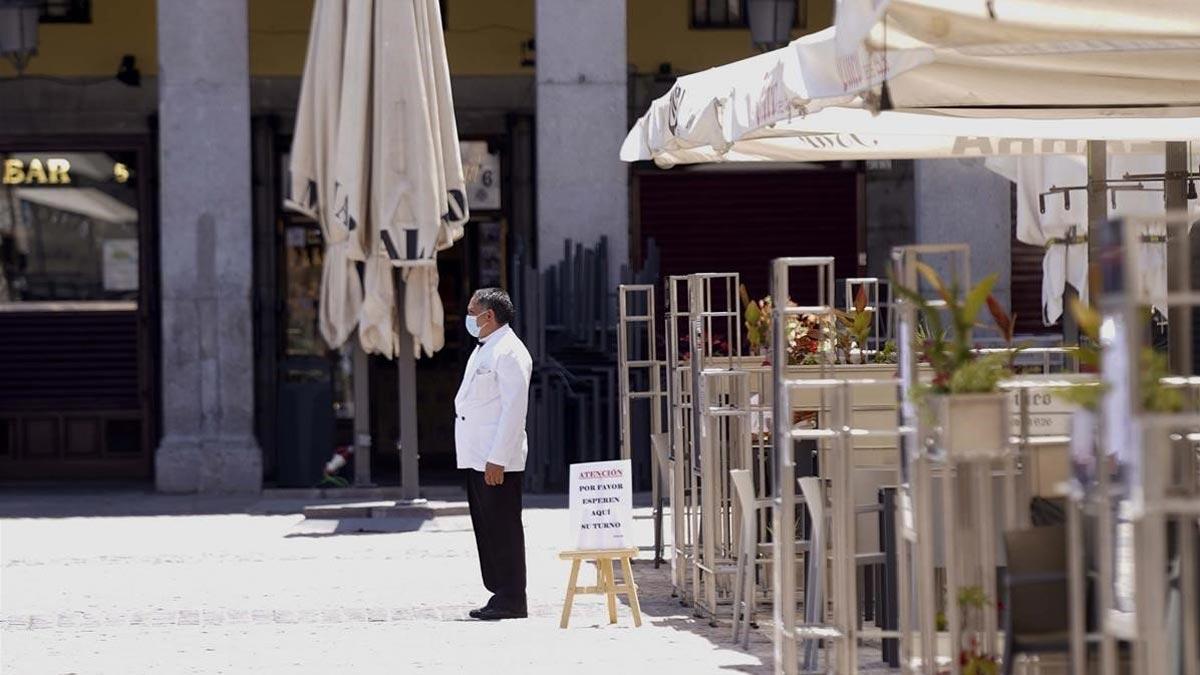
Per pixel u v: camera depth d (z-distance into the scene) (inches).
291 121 2080.5
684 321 2007.9
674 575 1172.5
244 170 1797.5
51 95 2054.6
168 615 1106.7
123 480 2047.2
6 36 1892.2
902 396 689.6
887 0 608.4
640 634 1023.6
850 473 737.6
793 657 748.6
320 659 952.9
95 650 991.6
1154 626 478.6
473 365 1102.4
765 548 1083.3
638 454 1788.9
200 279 1797.5
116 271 2065.7
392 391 2127.2
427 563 1325.0
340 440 2110.0
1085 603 620.7
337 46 1525.6
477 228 2102.6
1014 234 1930.4
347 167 1498.5
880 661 912.9
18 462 2054.6
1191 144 1127.0
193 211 1796.3
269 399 2068.2
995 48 692.7
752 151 1216.2
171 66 1791.3
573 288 1796.3
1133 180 1085.1
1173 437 743.7
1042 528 630.5
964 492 698.8
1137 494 481.1
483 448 1098.1
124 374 2062.0
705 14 2081.7
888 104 763.4
